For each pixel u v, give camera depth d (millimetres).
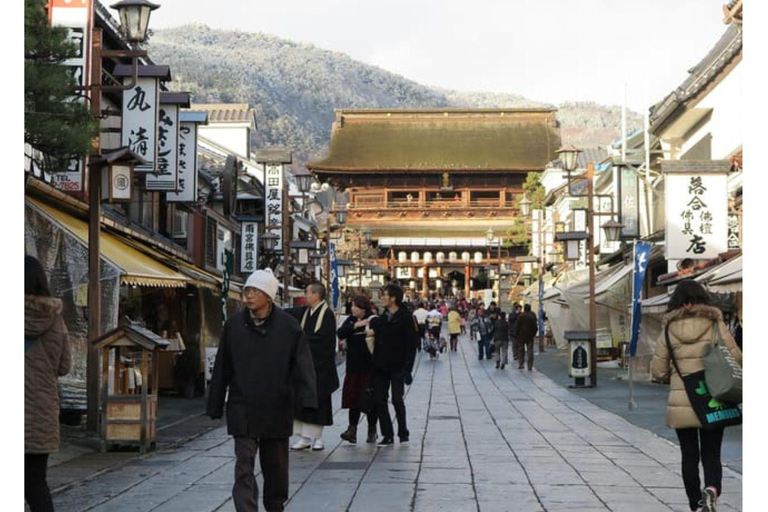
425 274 94625
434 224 96562
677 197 23734
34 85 11211
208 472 11609
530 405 21219
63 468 11836
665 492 10148
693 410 8336
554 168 71875
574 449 13695
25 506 9086
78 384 15922
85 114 11953
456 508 9266
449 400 22641
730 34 29031
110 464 12227
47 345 6969
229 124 50750
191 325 23531
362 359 14219
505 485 10586
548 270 58750
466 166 97625
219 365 7762
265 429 7555
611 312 32844
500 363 34969
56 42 11547
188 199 23297
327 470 11664
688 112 32094
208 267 31906
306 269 40719
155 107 18812
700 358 8430
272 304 7797
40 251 15711
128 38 14930
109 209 21578
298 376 7699
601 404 21344
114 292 16125
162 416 18781
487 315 40844
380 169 97875
